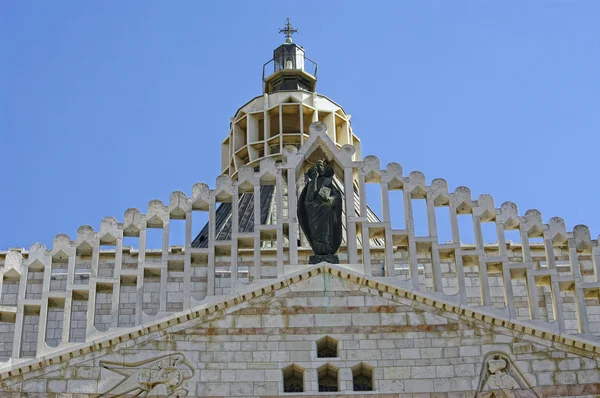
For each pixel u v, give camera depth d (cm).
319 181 4509
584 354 4162
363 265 4306
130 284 4381
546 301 4759
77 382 4097
